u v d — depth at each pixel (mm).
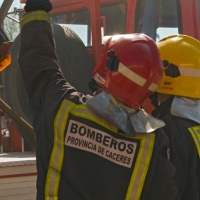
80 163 1740
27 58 1979
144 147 1784
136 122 1814
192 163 2051
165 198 1789
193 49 2361
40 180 1765
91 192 1729
